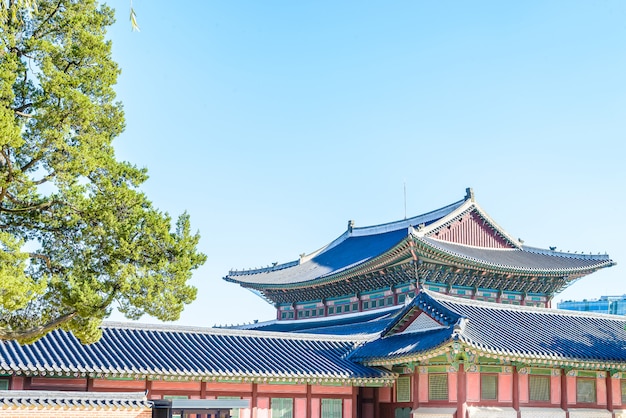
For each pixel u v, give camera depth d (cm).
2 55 2520
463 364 3672
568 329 4300
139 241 2686
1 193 2580
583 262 6506
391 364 3978
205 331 4081
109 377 3422
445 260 5631
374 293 6175
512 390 3866
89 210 2669
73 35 2736
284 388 3953
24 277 2408
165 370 3500
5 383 3306
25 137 2580
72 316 2667
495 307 4309
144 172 2828
